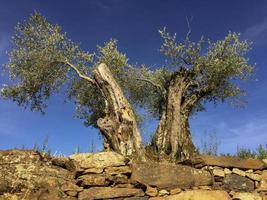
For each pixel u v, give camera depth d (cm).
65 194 800
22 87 1766
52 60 1744
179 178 819
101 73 1237
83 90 1827
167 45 1675
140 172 821
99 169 816
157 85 1747
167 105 1483
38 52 1727
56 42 1756
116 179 810
